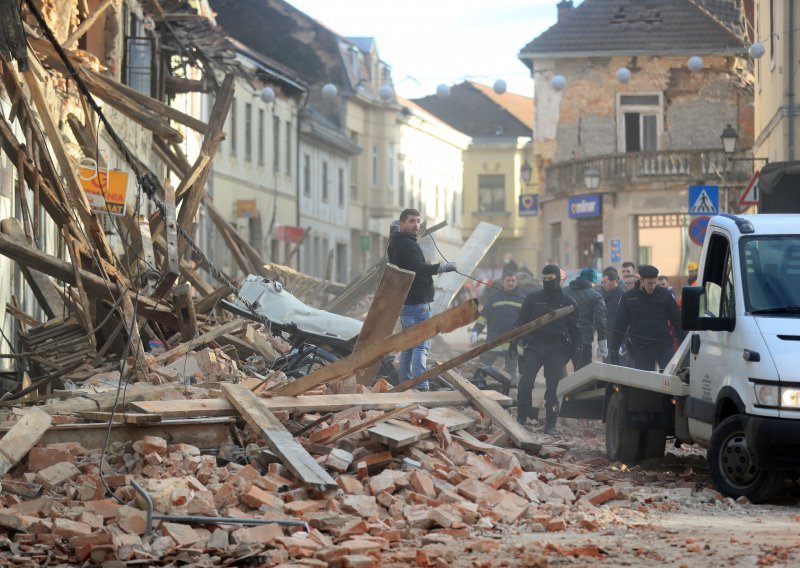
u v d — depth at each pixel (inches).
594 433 691.4
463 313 487.8
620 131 2370.8
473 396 555.5
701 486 492.7
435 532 377.4
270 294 679.7
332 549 337.7
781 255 487.5
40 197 670.5
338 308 986.7
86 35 1245.1
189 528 364.8
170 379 577.9
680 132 2358.5
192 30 1455.5
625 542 359.9
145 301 673.6
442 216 3988.7
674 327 697.0
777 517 420.5
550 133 2405.3
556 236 2375.7
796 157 1320.1
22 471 423.2
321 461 437.1
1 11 573.6
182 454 431.8
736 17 2459.4
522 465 492.1
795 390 441.1
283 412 480.4
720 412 478.0
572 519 402.3
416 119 3580.2
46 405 465.1
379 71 3297.2
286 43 3029.0
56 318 717.9
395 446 447.2
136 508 383.9
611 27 2379.4
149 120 768.9
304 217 2701.8
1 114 666.8
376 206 3282.5
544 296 701.9
